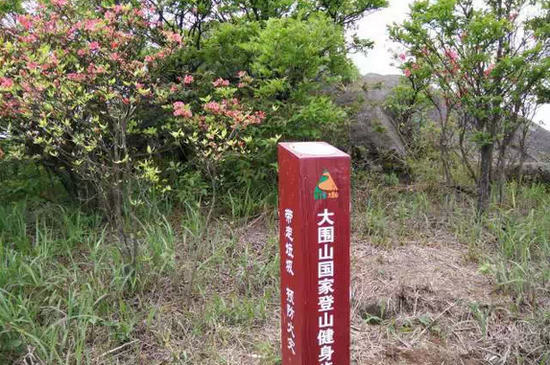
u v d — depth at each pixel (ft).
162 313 9.91
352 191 15.92
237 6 15.62
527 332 9.57
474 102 13.52
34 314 8.99
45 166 13.83
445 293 10.79
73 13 11.17
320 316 6.41
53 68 9.56
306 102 14.12
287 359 7.02
